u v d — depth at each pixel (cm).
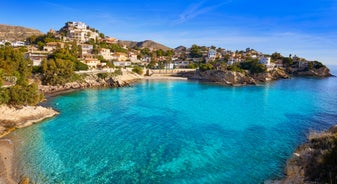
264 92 10731
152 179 3108
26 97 5916
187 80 15438
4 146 3919
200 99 8806
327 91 11188
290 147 4162
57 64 10162
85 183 2966
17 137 4369
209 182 3056
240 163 3562
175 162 3581
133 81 14225
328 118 6153
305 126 5422
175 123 5600
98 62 13925
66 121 5488
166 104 7756
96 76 11775
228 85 13288
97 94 9231
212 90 11212
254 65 16488
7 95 5550
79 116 5950
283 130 5125
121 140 4428
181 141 4438
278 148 4119
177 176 3191
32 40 17938
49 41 16225
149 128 5181
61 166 3362
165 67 19175
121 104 7531
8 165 3309
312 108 7369
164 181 3066
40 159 3541
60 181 2984
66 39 18925
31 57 11644
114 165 3450
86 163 3484
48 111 5944
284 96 9662
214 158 3725
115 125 5325
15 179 2973
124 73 14688
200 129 5172
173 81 14775
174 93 10100
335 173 2347
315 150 2978
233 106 7600
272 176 3177
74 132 4775
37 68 10044
